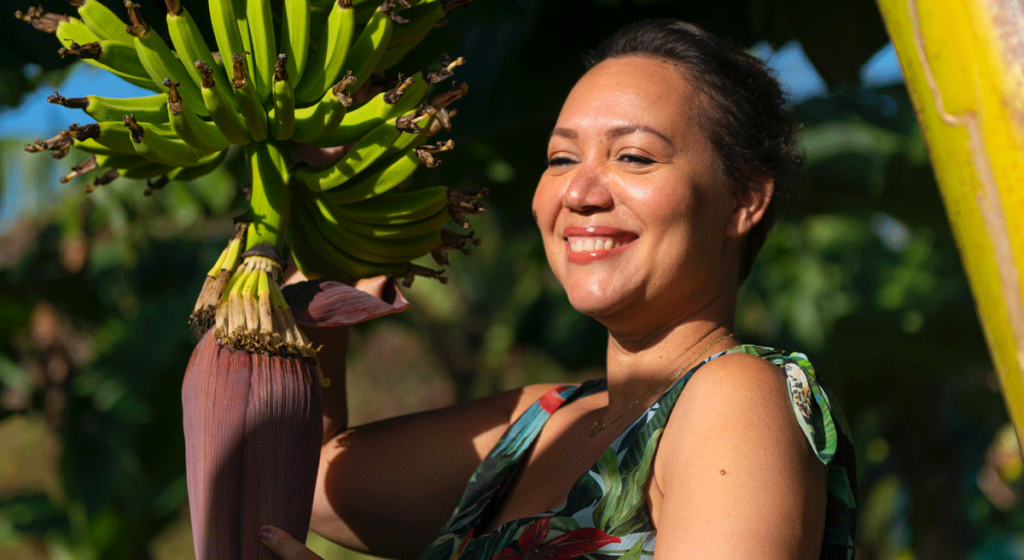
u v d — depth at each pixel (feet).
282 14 4.67
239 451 3.68
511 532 4.07
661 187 4.12
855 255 23.06
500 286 29.14
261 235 4.17
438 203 4.31
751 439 3.24
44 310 18.66
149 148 3.87
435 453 5.49
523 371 37.24
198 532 3.73
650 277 4.18
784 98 4.81
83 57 3.95
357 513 5.54
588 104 4.34
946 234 15.03
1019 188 2.23
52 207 19.07
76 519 17.97
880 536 27.71
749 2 7.84
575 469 4.40
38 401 18.74
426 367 45.19
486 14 6.74
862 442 21.33
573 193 4.23
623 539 3.67
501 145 11.60
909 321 15.84
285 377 3.81
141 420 17.39
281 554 3.60
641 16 7.72
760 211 4.46
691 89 4.29
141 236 18.30
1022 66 2.24
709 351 4.29
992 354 2.39
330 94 3.92
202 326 4.05
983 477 30.01
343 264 4.79
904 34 2.54
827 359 17.57
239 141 4.09
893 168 14.29
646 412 3.90
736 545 3.01
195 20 5.54
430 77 4.08
